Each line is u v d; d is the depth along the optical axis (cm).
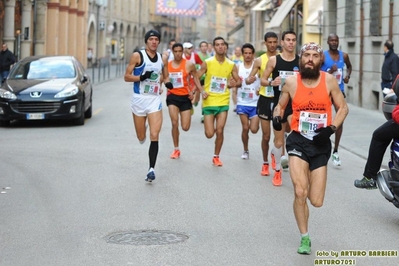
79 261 812
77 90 2238
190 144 1823
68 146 1769
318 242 909
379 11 2752
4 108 2186
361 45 2998
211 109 1473
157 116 1303
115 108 2933
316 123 843
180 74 1564
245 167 1495
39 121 2414
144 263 804
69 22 6662
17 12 4869
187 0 6650
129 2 10519
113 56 9706
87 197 1174
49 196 1182
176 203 1134
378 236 944
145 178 1347
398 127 1014
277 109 880
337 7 3381
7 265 798
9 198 1166
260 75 1365
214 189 1254
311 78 844
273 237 928
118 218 1030
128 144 1806
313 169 846
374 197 1209
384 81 2347
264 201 1159
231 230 964
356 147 1820
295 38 1251
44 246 878
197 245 884
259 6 6147
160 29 12656
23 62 2412
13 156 1606
